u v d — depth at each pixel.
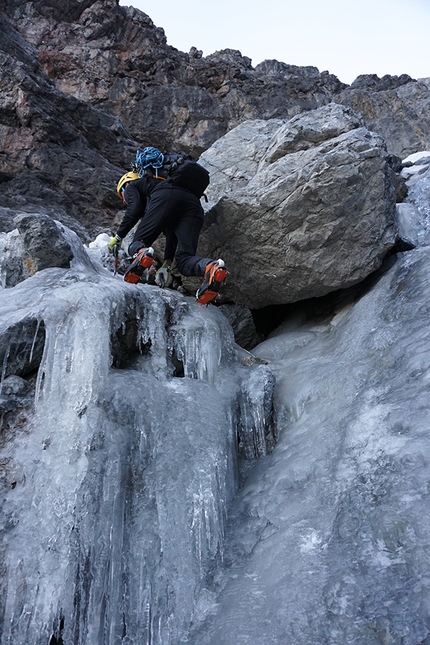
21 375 3.35
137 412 3.21
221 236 5.01
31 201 8.53
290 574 2.47
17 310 3.43
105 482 2.86
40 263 4.02
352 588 2.23
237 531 2.99
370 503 2.60
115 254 4.56
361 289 5.23
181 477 3.03
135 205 4.36
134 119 14.20
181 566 2.75
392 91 15.93
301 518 2.80
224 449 3.32
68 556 2.62
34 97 9.57
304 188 4.58
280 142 5.18
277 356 4.89
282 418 3.85
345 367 3.87
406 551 2.26
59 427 3.02
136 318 3.77
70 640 2.52
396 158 8.22
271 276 5.03
